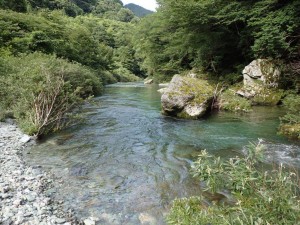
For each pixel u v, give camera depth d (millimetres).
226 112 14859
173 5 21047
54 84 10719
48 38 27219
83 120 12961
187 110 13500
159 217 4945
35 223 4547
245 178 3055
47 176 6695
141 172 7004
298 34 16844
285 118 10898
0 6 31891
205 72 25641
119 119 13516
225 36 23016
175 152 8531
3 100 12453
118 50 79000
